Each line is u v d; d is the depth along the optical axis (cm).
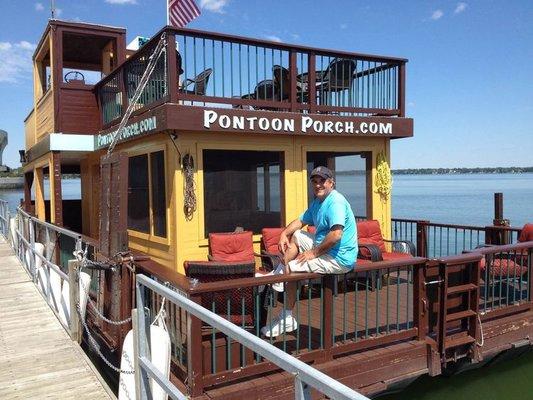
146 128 678
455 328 520
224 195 691
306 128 705
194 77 644
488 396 534
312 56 724
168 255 681
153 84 689
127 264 466
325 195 436
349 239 424
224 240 661
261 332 467
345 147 775
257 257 710
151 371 318
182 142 651
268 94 758
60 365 498
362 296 663
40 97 1248
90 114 1018
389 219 824
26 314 687
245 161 705
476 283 500
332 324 436
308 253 420
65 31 998
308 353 422
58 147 967
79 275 564
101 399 423
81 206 1371
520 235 709
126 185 467
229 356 386
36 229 1102
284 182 729
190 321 370
